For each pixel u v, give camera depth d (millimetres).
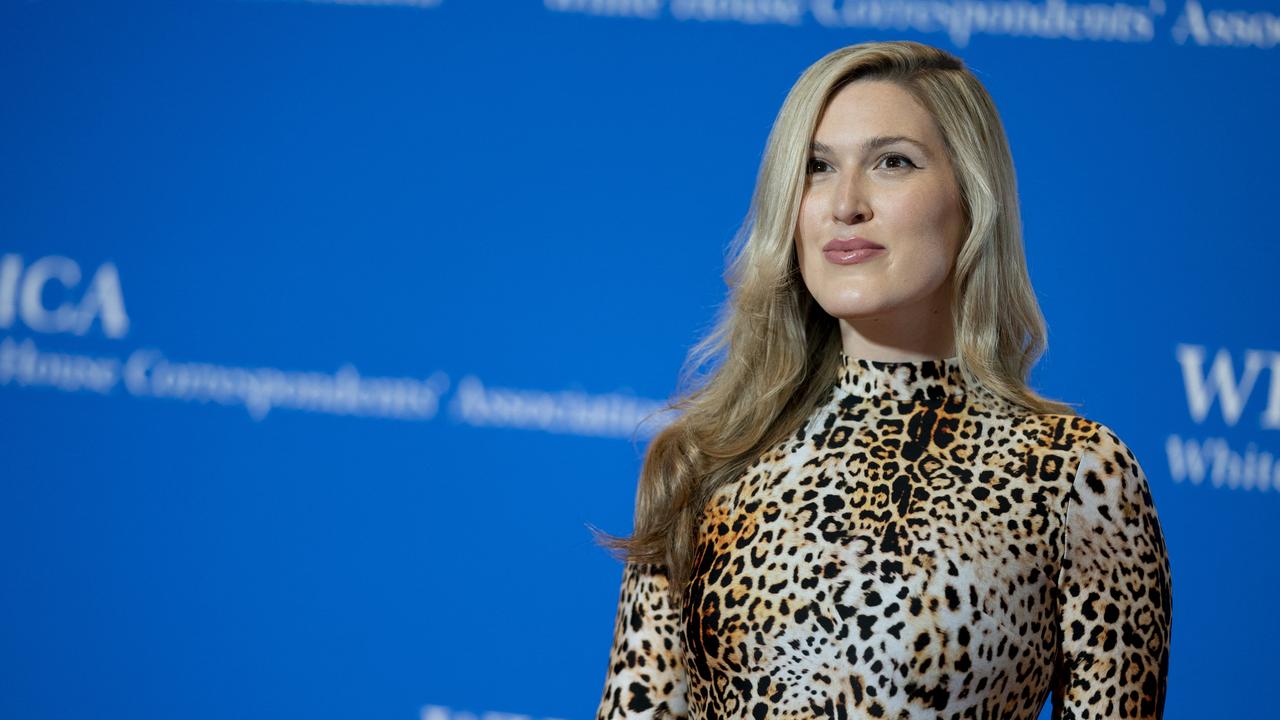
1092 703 4523
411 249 10562
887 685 4555
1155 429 9797
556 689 10383
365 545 10586
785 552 4801
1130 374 9820
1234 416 9750
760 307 5242
